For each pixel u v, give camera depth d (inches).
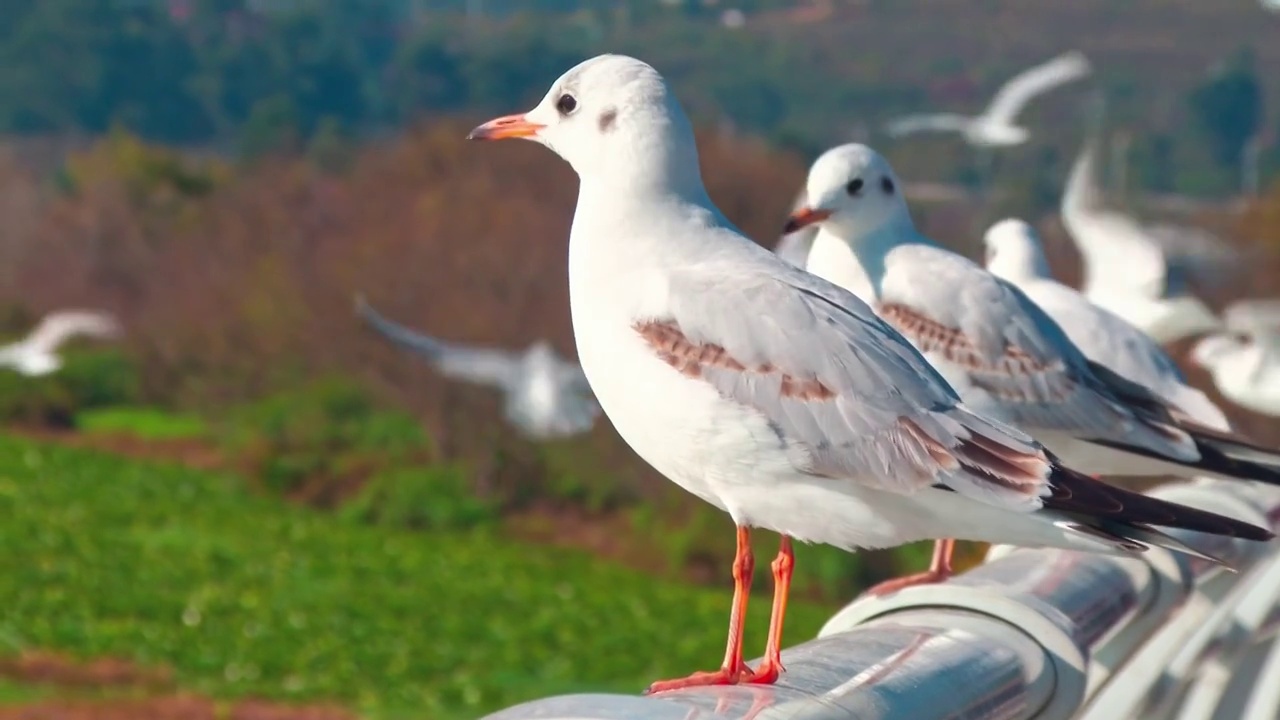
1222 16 1116.5
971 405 221.5
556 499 949.8
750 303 155.7
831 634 122.8
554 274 940.0
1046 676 120.5
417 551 855.7
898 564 765.9
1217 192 885.8
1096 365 230.7
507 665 610.5
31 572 698.2
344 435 1029.2
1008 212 768.3
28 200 1373.0
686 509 908.0
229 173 1387.8
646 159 163.2
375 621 669.9
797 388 152.6
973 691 112.0
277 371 1087.6
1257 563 173.8
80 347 1227.2
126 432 1159.0
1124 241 308.8
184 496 968.9
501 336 911.7
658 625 698.8
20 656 557.6
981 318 223.3
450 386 946.1
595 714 91.0
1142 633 147.3
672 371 155.7
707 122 976.3
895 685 107.7
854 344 153.9
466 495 961.5
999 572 137.7
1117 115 956.6
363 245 1031.0
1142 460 220.8
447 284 953.5
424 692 558.3
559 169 1030.4
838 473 151.6
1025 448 147.3
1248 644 169.9
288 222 1125.7
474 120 1096.8
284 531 885.8
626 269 161.2
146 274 1226.6
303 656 595.2
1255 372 326.3
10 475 981.2
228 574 743.1
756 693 103.3
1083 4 1165.7
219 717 492.1
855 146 232.1
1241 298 622.2
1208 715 167.5
